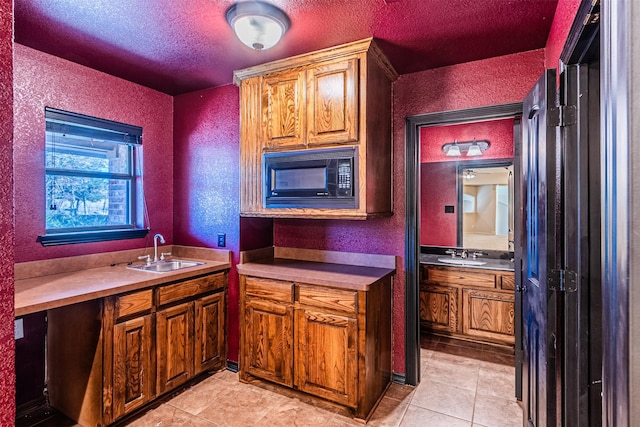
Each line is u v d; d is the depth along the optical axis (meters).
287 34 2.08
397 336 2.67
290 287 2.42
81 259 2.58
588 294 1.38
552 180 1.48
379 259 2.71
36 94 2.32
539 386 1.67
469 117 2.45
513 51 2.29
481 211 3.87
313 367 2.33
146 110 3.00
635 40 0.69
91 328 2.10
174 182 3.24
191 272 2.56
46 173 2.42
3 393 0.55
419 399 2.44
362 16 1.89
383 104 2.49
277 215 2.54
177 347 2.48
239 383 2.65
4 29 0.56
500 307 3.29
